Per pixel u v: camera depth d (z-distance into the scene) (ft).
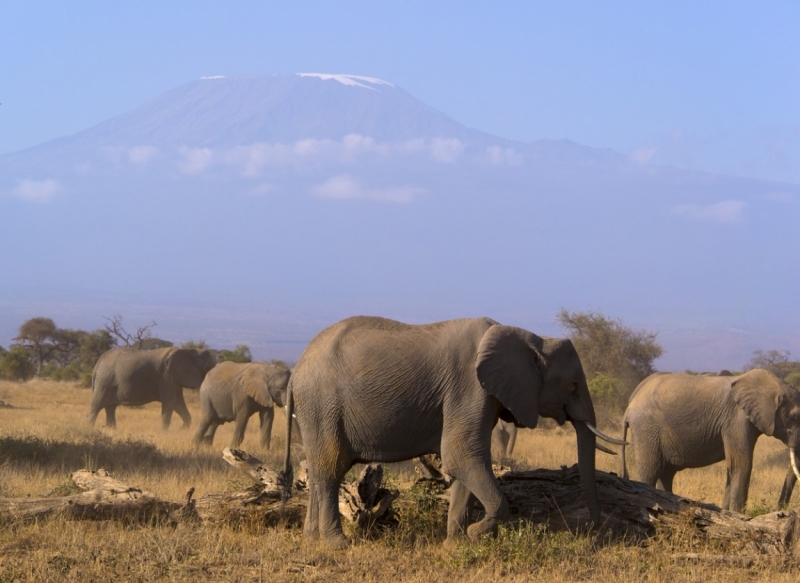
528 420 61.00
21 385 325.42
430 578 51.70
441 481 67.67
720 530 60.90
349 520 63.72
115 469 95.30
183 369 180.14
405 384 60.80
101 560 52.44
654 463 86.17
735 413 82.84
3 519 58.95
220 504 64.03
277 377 140.56
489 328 61.87
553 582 51.88
